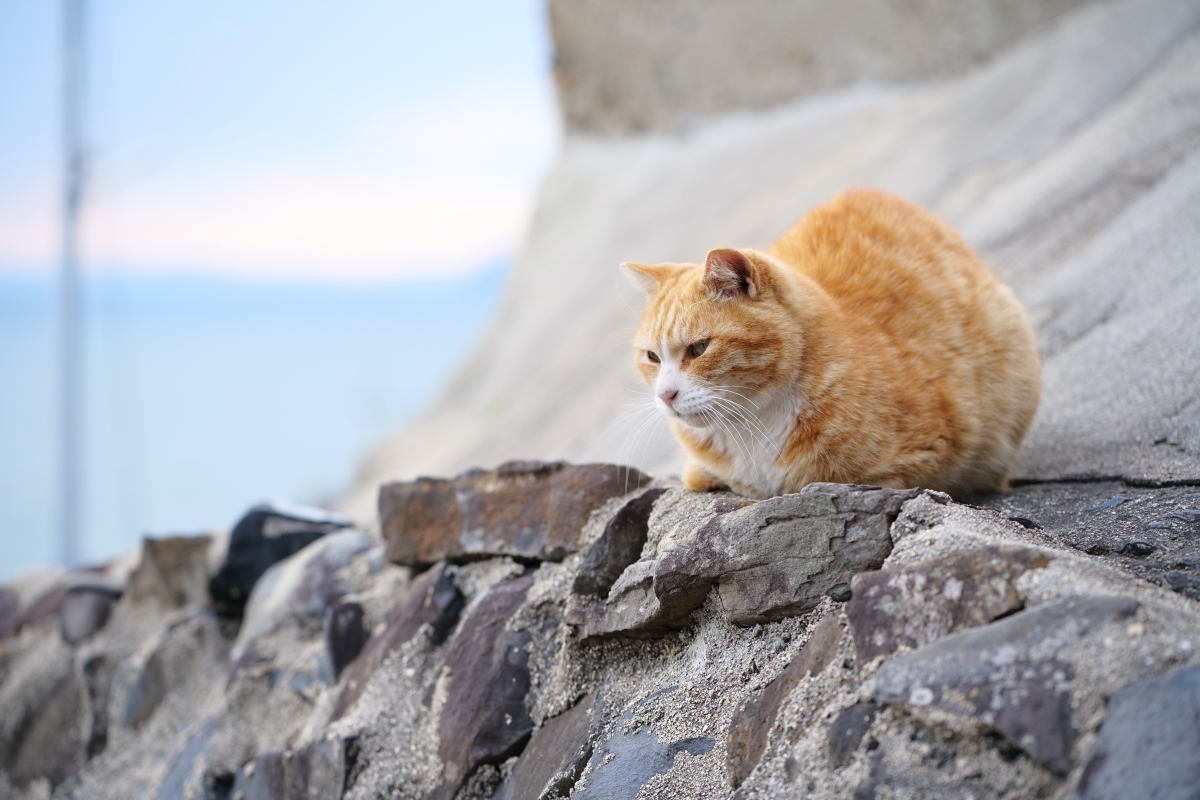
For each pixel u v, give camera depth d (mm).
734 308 2734
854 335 2773
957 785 1625
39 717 4801
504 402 8125
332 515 4777
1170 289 3709
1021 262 4785
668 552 2383
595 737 2408
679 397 2777
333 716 3186
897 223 3229
